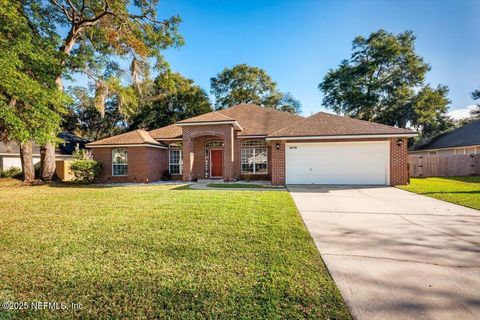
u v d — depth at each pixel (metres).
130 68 19.75
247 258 3.82
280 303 2.67
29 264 3.63
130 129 34.91
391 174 13.15
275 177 14.09
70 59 14.64
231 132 15.97
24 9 13.77
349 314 2.48
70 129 37.00
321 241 4.62
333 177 13.77
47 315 2.49
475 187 11.91
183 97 32.66
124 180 17.58
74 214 6.81
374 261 3.73
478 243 4.50
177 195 10.16
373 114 34.94
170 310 2.56
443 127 32.41
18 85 8.26
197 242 4.52
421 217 6.42
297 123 15.02
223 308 2.59
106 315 2.49
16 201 9.04
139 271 3.40
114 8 15.80
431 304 2.65
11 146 21.84
